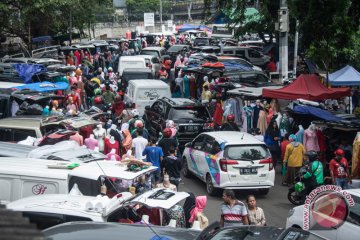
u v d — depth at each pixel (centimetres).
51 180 939
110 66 3956
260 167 1480
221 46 4394
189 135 1934
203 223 939
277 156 1844
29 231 234
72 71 2891
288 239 576
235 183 1468
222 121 2152
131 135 1723
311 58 2366
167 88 2456
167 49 4900
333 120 1706
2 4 3784
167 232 656
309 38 2103
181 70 2991
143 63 3494
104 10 7819
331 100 2233
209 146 1568
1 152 1303
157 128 2014
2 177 956
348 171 1446
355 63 2533
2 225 237
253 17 3612
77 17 4628
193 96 2870
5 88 2056
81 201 805
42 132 1541
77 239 611
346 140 1619
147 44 5956
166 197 829
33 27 4422
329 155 1680
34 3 3872
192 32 6475
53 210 756
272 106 1983
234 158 1473
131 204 800
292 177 1641
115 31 8462
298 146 1622
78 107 2350
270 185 1494
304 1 2009
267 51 3650
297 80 1978
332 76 2120
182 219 866
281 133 1830
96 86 2733
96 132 1581
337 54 2491
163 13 9669
